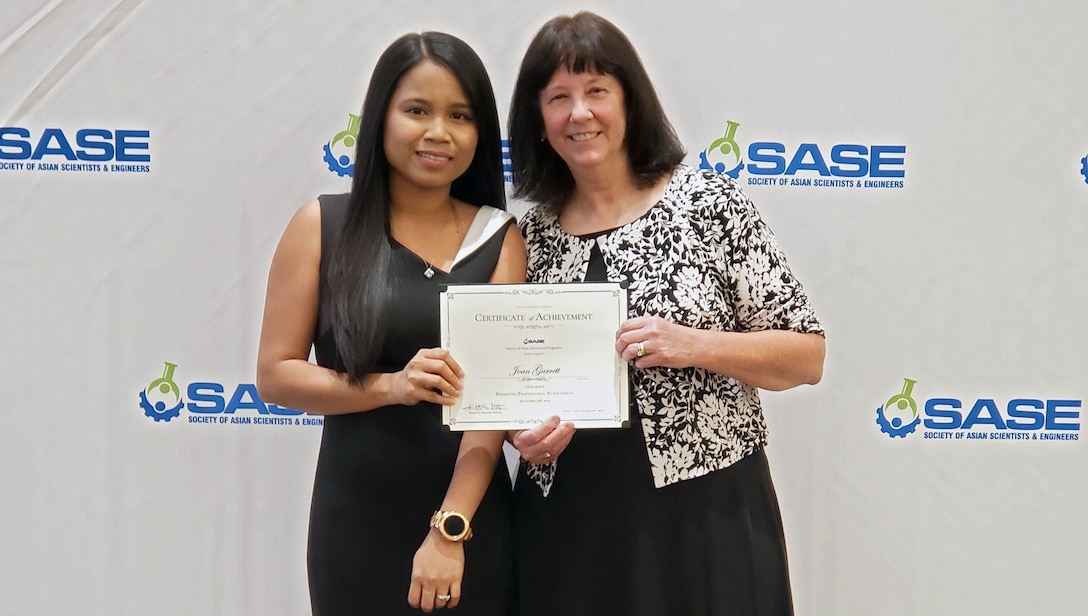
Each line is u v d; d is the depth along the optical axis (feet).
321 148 6.15
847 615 6.36
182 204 6.17
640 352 4.28
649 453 4.54
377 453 4.53
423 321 4.51
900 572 6.31
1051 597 6.30
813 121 6.05
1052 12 5.93
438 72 4.48
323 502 4.63
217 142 6.14
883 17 5.97
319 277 4.62
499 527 4.71
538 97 4.87
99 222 6.19
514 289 4.43
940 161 6.05
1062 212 6.05
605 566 4.62
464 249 4.69
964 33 5.97
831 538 6.31
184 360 6.27
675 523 4.56
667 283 4.56
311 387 4.47
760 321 4.69
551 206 5.10
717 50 6.02
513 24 6.04
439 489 4.54
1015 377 6.15
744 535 4.63
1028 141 6.02
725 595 4.57
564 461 4.70
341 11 6.05
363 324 4.37
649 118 4.81
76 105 6.12
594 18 4.78
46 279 6.22
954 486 6.25
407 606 4.56
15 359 6.26
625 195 4.89
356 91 6.10
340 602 4.57
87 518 6.37
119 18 6.07
